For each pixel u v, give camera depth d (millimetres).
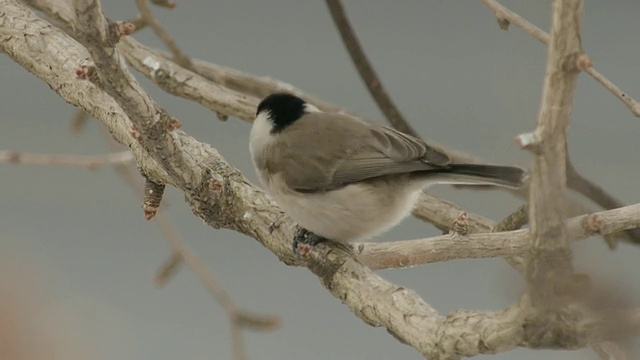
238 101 11680
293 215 9359
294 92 12484
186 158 8719
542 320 6070
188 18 17828
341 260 8477
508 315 6312
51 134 16109
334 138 9508
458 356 6723
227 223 9469
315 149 9414
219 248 15586
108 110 9289
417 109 16531
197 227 15828
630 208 8797
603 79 9070
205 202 9203
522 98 10227
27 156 11594
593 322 5930
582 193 11148
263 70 17328
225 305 11148
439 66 17047
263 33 17797
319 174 9242
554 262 6039
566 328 6020
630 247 11156
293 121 9922
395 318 7582
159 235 15383
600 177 15062
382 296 7875
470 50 17094
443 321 6906
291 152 9492
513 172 8883
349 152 9328
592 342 6012
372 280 8164
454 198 13523
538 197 6109
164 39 12125
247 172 16156
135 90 7758
